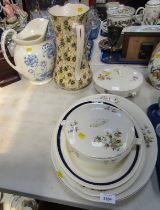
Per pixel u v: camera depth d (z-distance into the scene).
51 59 0.64
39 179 0.45
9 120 0.58
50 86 0.69
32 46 0.60
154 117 0.56
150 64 0.62
